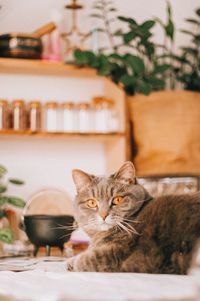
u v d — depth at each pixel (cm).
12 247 223
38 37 266
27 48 261
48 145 288
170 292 108
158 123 266
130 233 159
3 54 261
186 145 264
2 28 282
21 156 283
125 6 304
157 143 265
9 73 281
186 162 265
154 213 161
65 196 241
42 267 165
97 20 299
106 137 266
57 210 238
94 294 106
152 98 269
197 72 296
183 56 293
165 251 152
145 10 308
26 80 286
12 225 249
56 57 270
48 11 289
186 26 313
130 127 275
